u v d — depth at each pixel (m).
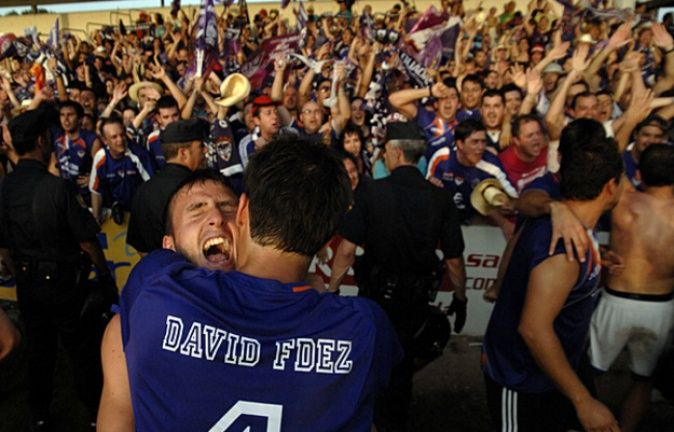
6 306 4.59
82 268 2.87
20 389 3.55
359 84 6.41
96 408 3.00
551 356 1.77
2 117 6.21
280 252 1.05
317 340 1.00
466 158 3.90
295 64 7.40
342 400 1.00
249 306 1.00
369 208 2.65
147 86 6.20
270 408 0.96
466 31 9.77
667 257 2.53
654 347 2.67
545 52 8.91
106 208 4.30
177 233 1.52
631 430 2.82
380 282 2.66
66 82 7.84
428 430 3.08
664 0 9.72
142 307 1.00
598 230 3.55
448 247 2.72
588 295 1.89
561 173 1.92
